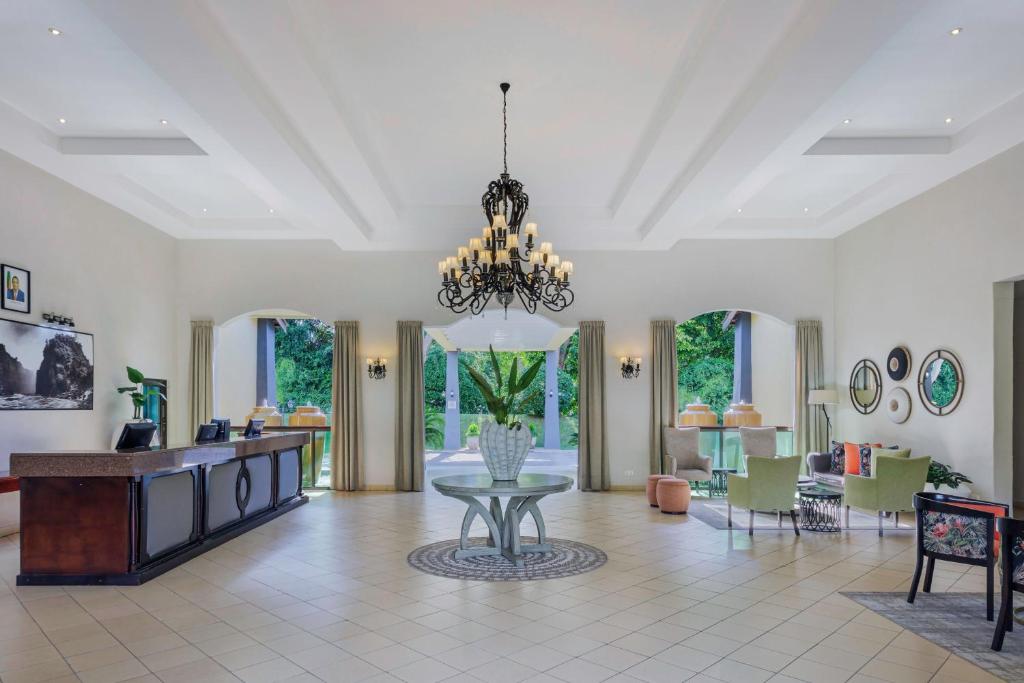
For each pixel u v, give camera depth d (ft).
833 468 31.40
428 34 15.87
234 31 14.73
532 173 26.43
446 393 53.98
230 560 19.88
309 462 35.14
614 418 34.60
